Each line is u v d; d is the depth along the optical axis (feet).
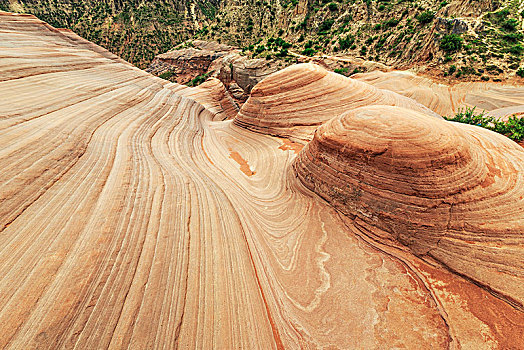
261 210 27.68
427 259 19.53
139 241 16.39
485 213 18.94
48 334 10.10
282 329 15.90
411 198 21.01
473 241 18.26
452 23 152.35
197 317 14.19
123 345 11.28
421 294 17.42
